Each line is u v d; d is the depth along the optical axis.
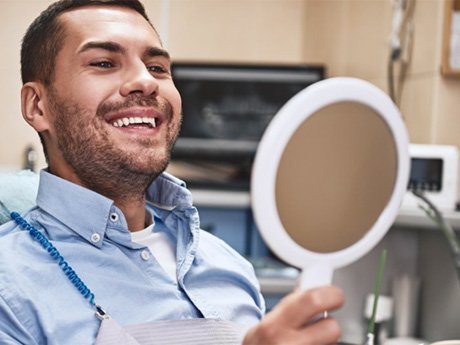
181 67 2.54
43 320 0.95
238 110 2.54
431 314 1.81
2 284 0.96
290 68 2.54
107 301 1.01
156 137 1.07
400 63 2.25
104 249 1.06
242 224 2.72
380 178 0.70
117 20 1.09
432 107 2.02
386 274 1.90
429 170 1.79
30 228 1.04
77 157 1.06
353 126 0.67
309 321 0.64
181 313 1.06
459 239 1.71
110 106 1.05
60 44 1.07
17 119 2.62
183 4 2.97
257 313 1.21
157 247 1.16
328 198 0.67
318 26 2.97
